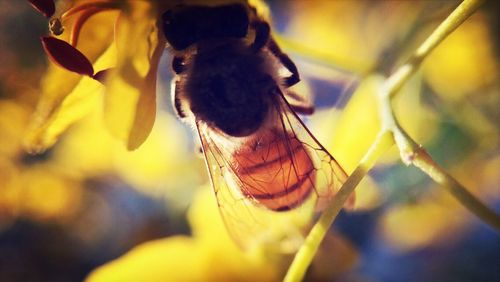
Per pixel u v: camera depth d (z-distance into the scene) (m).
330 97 0.08
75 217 0.09
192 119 0.06
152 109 0.06
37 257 0.09
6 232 0.09
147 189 0.09
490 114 0.08
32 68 0.08
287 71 0.06
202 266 0.07
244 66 0.06
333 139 0.08
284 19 0.08
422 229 0.08
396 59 0.08
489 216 0.06
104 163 0.09
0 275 0.09
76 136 0.09
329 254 0.08
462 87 0.08
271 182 0.06
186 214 0.08
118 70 0.06
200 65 0.06
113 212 0.09
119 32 0.06
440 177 0.06
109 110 0.06
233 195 0.06
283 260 0.07
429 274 0.08
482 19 0.08
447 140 0.08
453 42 0.08
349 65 0.08
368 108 0.08
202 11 0.06
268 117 0.06
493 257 0.08
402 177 0.08
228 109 0.06
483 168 0.08
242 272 0.07
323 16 0.08
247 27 0.06
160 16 0.06
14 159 0.09
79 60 0.06
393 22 0.08
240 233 0.06
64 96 0.06
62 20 0.06
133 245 0.09
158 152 0.08
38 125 0.06
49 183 0.09
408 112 0.08
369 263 0.08
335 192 0.06
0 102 0.08
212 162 0.06
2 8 0.08
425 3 0.08
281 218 0.07
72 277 0.09
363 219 0.08
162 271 0.07
